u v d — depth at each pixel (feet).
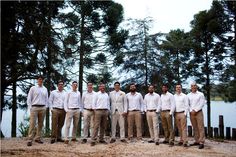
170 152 33.63
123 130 40.60
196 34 83.35
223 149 36.27
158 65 77.30
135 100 41.39
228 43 79.10
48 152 32.48
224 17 78.89
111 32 71.97
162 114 39.32
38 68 53.42
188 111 38.52
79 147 35.83
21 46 45.93
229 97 74.90
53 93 39.01
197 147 37.24
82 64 69.97
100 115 38.52
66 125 38.55
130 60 76.48
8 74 50.78
